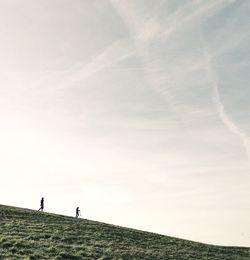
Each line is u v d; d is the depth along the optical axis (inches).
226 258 2047.2
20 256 1435.8
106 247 1801.2
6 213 2236.7
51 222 2178.9
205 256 1999.3
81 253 1611.7
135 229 2458.2
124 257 1670.8
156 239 2223.2
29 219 2177.7
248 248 2436.0
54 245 1672.0
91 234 2030.0
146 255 1776.6
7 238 1664.6
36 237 1763.0
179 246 2142.0
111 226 2373.3
